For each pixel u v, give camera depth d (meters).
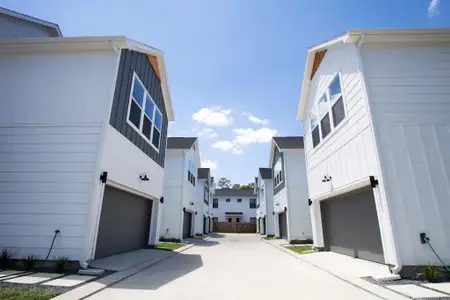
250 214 35.66
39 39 5.79
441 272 4.15
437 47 5.48
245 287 3.71
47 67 5.89
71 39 5.76
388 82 5.30
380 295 3.19
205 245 12.40
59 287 3.29
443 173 4.70
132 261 5.77
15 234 4.74
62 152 5.23
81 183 5.00
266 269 5.42
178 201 14.00
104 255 5.88
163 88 9.71
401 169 4.73
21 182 5.04
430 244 4.32
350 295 3.28
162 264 6.00
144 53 7.80
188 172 15.96
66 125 5.41
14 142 5.33
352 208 6.65
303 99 9.70
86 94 5.63
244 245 12.51
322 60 7.91
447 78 5.28
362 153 5.41
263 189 22.70
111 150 5.62
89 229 4.73
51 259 4.59
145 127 8.06
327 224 8.48
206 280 4.20
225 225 31.69
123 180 6.30
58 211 4.85
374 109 5.14
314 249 8.90
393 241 4.34
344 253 7.09
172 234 13.51
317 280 4.26
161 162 9.92
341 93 6.46
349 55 6.04
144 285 3.73
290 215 13.23
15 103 5.63
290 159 14.05
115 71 5.81
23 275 3.95
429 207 4.52
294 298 3.13
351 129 5.91
